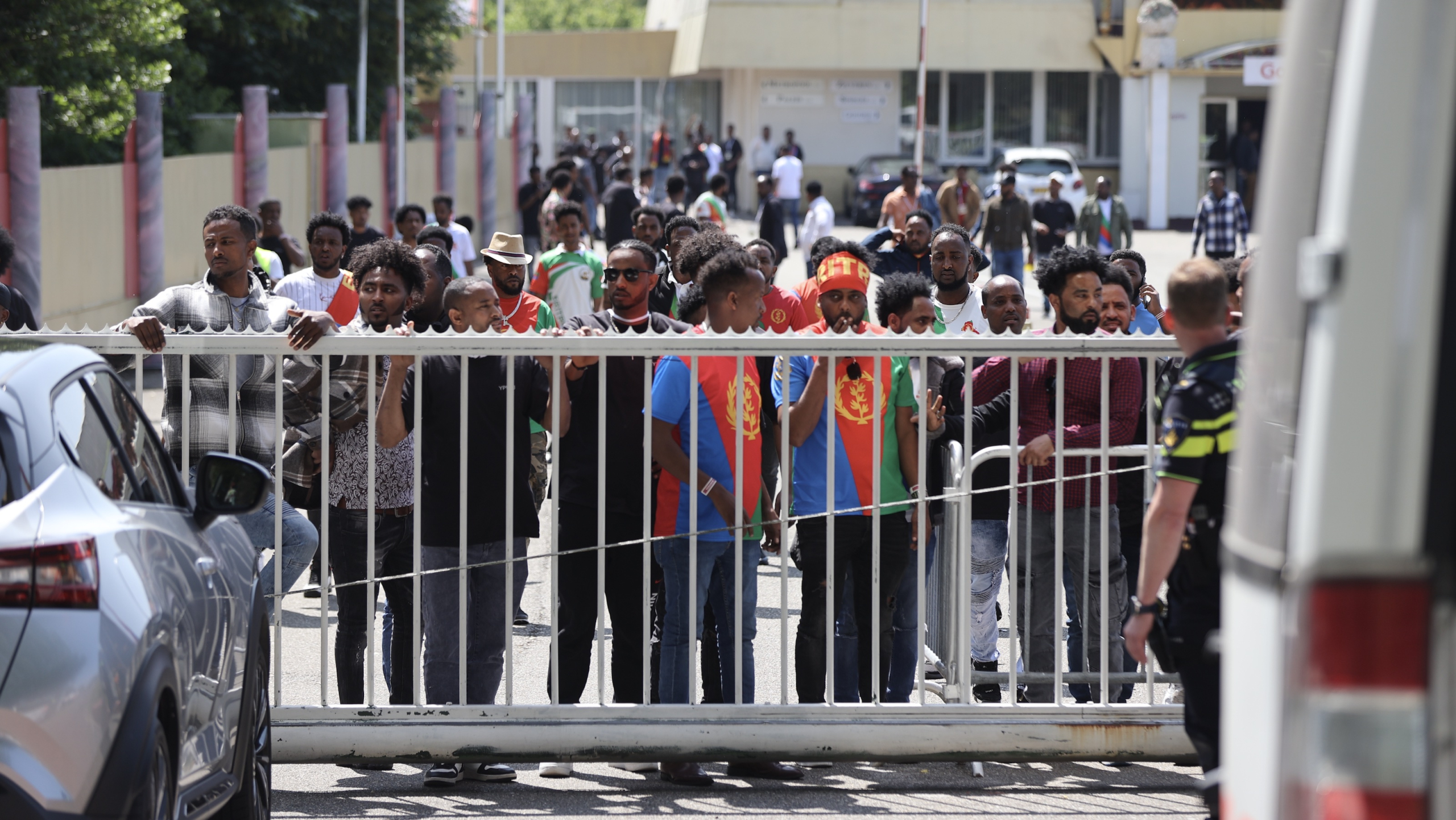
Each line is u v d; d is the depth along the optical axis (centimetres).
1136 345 1569
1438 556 630
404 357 1577
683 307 2158
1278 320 771
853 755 1576
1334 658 639
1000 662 1981
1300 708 652
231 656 1273
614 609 1692
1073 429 1706
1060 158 10825
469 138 10538
